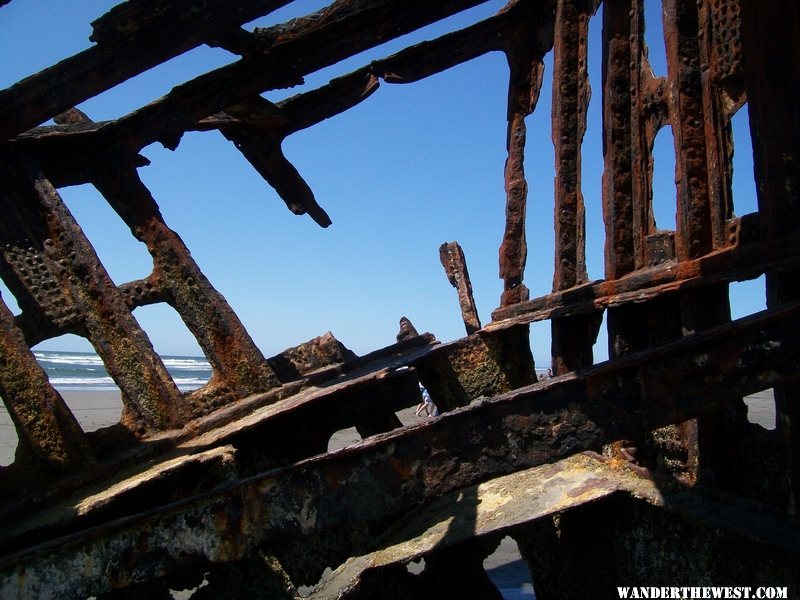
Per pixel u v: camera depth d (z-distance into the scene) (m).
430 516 4.37
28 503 3.47
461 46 5.63
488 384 5.40
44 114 3.94
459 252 6.37
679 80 3.48
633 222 4.04
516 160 5.68
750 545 2.96
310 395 4.29
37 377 3.72
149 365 4.34
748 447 3.32
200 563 2.54
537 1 5.51
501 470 2.43
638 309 4.02
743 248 3.08
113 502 3.17
